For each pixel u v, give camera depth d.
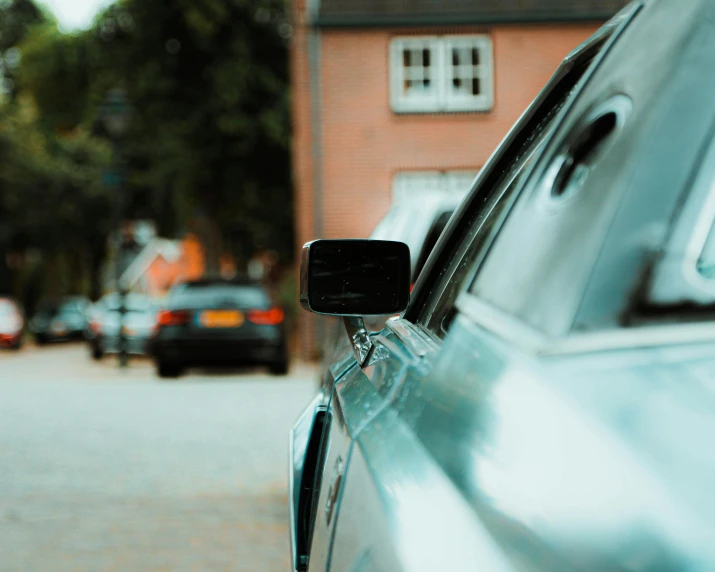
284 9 27.59
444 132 20.30
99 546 4.49
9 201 39.78
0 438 7.69
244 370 17.73
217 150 28.20
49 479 6.04
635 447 0.79
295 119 20.95
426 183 20.36
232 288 15.58
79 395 11.34
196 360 15.16
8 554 4.34
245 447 7.19
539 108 1.75
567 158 1.16
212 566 4.15
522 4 20.11
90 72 30.34
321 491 1.66
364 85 20.25
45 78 33.38
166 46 28.09
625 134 1.01
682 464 0.77
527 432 0.87
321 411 2.30
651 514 0.75
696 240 0.90
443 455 0.98
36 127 41.97
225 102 27.22
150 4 27.41
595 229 0.96
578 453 0.81
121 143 19.14
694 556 0.72
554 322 0.93
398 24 20.09
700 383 0.82
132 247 31.98
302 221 20.52
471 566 0.81
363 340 2.08
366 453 1.21
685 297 0.88
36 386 12.93
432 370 1.20
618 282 0.90
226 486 5.81
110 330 23.75
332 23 20.05
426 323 1.79
